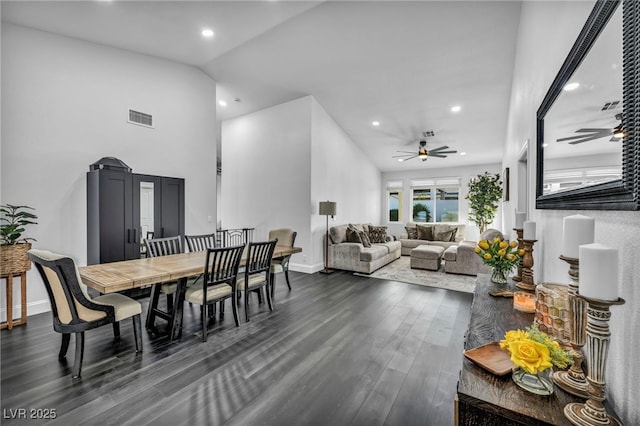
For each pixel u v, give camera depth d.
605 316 0.75
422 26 3.44
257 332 2.78
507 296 1.86
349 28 3.52
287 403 1.76
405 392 1.87
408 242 7.73
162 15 3.11
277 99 5.54
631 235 0.81
